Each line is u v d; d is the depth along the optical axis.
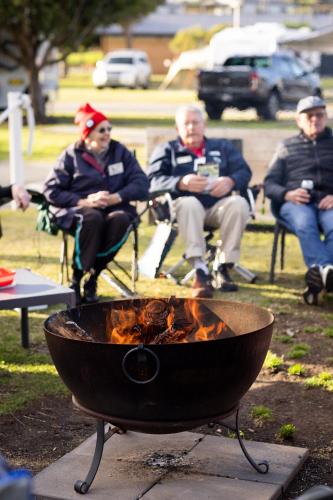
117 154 6.21
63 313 3.38
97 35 26.23
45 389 4.48
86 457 3.53
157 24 61.84
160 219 6.42
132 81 40.56
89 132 6.10
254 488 3.24
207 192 6.42
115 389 2.96
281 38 24.05
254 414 4.15
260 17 64.69
